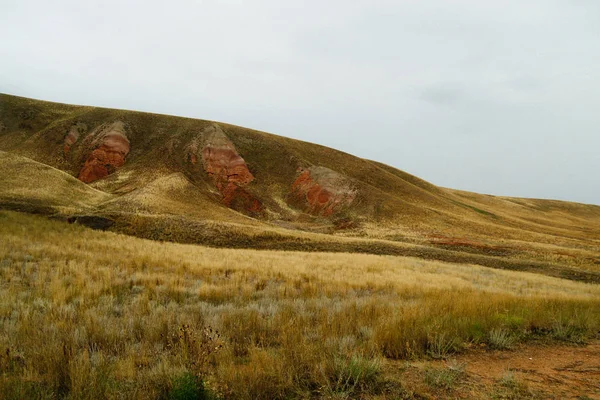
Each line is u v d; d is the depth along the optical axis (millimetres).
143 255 15828
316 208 79125
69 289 8789
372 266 20859
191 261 16047
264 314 7652
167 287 10227
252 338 5508
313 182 84750
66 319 6332
